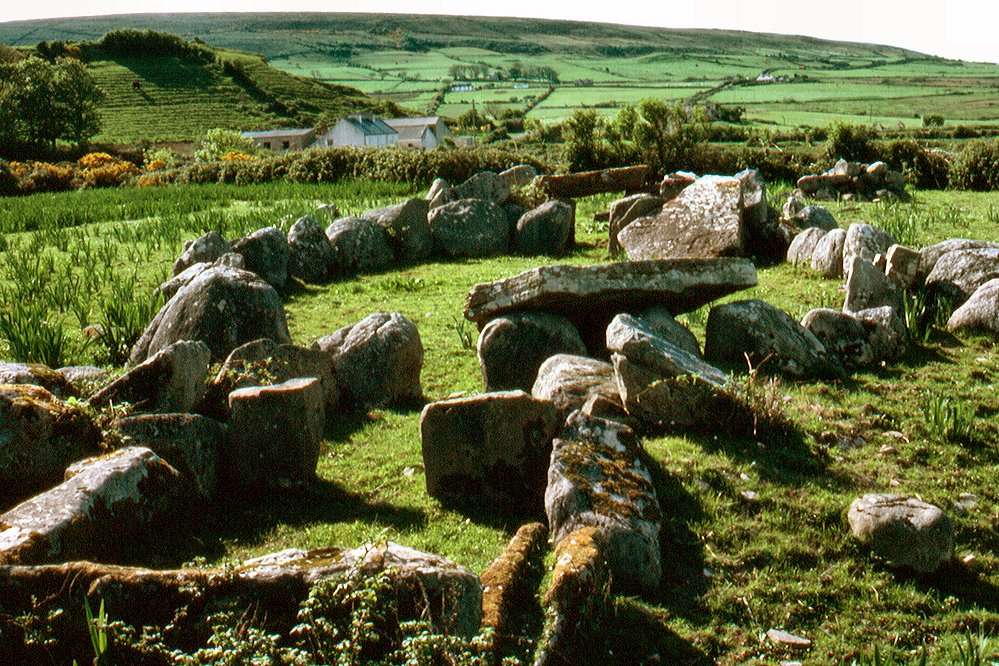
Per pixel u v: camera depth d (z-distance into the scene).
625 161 32.56
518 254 18.53
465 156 31.05
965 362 10.52
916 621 5.90
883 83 181.75
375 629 4.75
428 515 6.91
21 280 14.40
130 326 11.05
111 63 130.25
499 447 7.04
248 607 4.76
